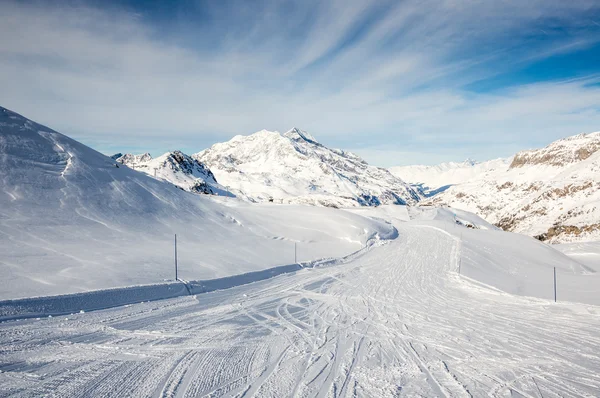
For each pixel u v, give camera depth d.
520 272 24.48
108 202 21.27
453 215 88.44
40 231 15.16
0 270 10.10
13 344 5.79
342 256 25.45
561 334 7.45
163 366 5.21
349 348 6.40
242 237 24.42
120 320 7.62
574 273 25.77
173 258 15.26
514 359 5.82
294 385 4.66
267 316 8.86
